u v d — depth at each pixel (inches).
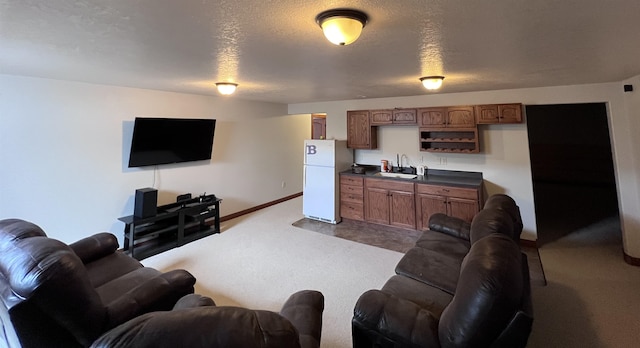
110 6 50.4
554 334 82.7
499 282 46.3
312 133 291.6
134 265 95.1
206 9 52.1
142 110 150.5
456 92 164.7
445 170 178.9
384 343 58.7
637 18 57.1
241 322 29.6
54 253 53.7
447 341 50.1
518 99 149.2
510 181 156.6
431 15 55.4
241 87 147.1
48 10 51.9
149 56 85.1
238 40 70.4
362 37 68.3
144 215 139.9
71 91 125.7
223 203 197.0
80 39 68.4
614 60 90.5
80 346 54.6
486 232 74.1
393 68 102.3
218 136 191.5
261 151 228.2
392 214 177.2
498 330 46.8
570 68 101.8
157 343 25.9
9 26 59.9
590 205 221.3
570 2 49.7
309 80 126.0
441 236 110.5
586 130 281.9
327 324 89.6
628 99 123.4
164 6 50.7
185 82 131.0
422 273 82.9
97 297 59.1
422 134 176.4
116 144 141.1
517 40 70.7
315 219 200.4
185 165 172.7
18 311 47.0
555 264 128.5
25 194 115.3
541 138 305.9
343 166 202.1
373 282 115.3
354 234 170.9
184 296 73.4
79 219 130.2
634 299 99.0
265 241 160.1
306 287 111.7
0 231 66.9
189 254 142.6
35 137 116.9
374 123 192.9
